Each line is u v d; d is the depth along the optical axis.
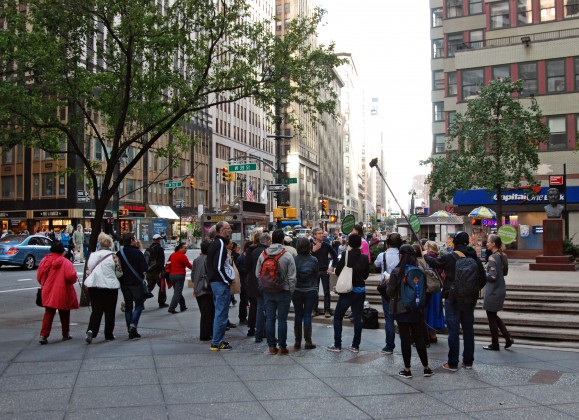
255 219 23.92
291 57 15.49
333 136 143.00
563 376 7.39
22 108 14.36
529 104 35.19
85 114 15.20
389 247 9.33
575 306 10.95
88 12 14.66
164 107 17.56
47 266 9.54
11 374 7.20
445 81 45.50
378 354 8.75
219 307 8.97
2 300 15.66
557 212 19.36
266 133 97.19
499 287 9.02
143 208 58.94
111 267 9.61
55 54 14.45
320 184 122.19
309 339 9.11
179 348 9.07
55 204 52.03
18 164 54.41
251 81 15.02
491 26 40.50
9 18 14.32
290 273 8.53
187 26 15.11
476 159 27.41
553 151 34.31
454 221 35.78
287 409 5.83
